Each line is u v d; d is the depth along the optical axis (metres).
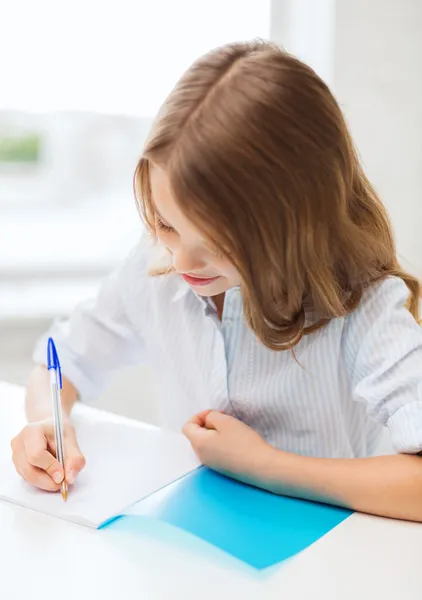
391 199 1.48
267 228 0.64
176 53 1.58
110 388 1.50
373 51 1.40
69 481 0.67
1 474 0.70
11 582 0.52
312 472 0.65
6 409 0.87
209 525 0.60
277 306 0.71
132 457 0.74
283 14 1.49
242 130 0.62
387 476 0.64
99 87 1.61
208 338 0.89
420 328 0.76
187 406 0.97
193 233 0.65
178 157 0.63
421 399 0.69
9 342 1.49
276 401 0.85
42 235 1.68
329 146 0.66
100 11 1.56
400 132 1.46
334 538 0.59
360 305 0.77
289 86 0.64
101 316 0.98
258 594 0.51
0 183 1.66
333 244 0.71
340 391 0.83
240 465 0.69
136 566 0.54
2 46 1.55
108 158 1.69
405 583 0.53
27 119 1.64
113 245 1.69
